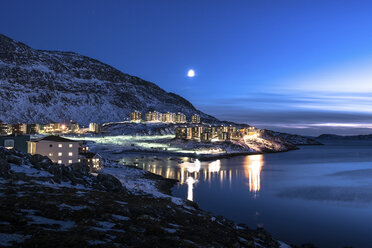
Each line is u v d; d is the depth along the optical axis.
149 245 16.64
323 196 80.44
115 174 93.38
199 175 122.00
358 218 59.28
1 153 43.00
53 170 43.53
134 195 47.50
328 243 45.41
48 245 13.57
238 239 29.58
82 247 14.02
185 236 21.50
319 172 135.25
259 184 99.88
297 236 48.16
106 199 31.14
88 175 51.12
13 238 13.94
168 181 101.50
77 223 18.94
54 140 78.06
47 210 20.91
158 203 37.44
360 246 44.41
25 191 28.17
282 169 147.00
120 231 18.88
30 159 46.50
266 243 35.31
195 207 51.88
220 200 74.44
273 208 66.69
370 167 157.88
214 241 23.50
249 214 61.66
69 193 31.09
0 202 21.55
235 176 119.88
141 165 157.00
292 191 87.50
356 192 86.25
